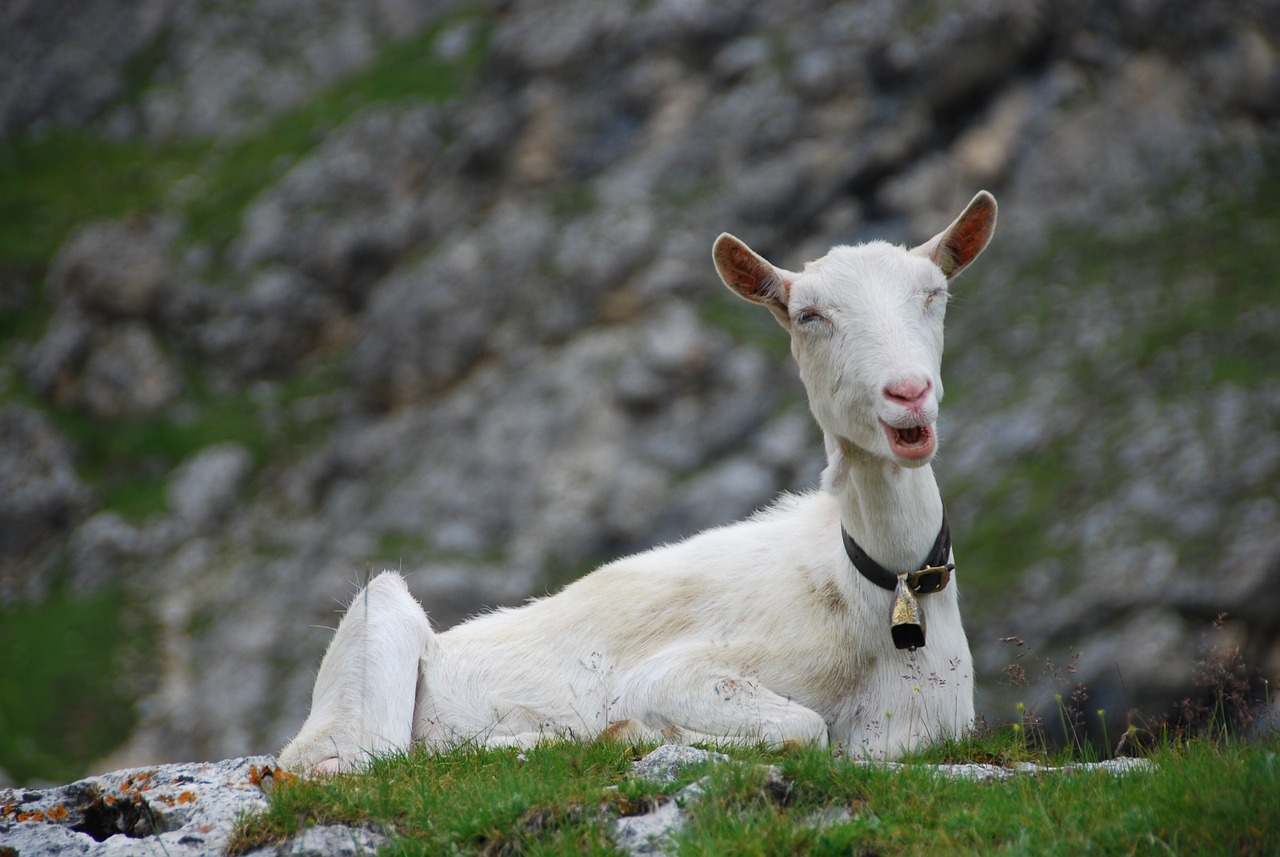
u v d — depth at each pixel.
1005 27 92.44
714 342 82.12
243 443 90.31
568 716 17.28
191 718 72.06
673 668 16.61
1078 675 58.81
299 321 97.19
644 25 97.19
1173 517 64.94
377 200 99.50
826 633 16.38
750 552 17.75
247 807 13.77
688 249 87.38
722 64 94.56
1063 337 79.50
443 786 14.05
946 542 16.23
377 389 90.75
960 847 11.90
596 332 85.88
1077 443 71.88
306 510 85.81
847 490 16.09
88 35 124.38
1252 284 79.25
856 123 90.94
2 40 124.44
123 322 97.19
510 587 73.94
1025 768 14.63
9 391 91.75
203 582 81.94
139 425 93.06
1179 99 93.69
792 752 14.62
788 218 89.75
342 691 17.30
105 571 83.19
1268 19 97.31
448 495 79.75
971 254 16.84
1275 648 60.12
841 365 15.35
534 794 13.07
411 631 17.80
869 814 12.82
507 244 90.94
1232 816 11.70
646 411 81.12
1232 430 68.50
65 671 75.19
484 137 98.88
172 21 125.62
